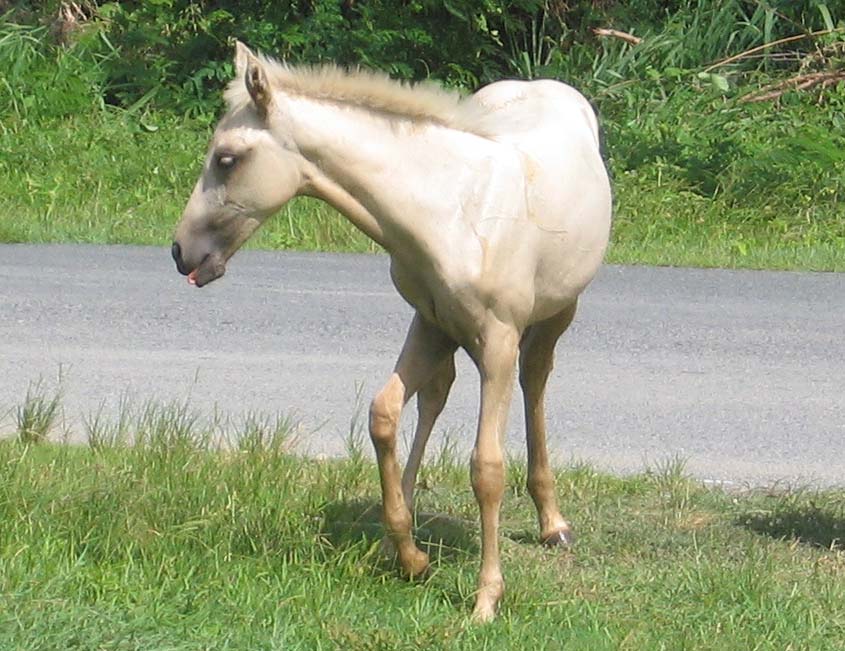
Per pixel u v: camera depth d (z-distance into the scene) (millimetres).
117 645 5617
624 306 13883
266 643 5797
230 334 12008
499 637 6121
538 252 6523
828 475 8992
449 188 6328
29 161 20016
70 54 23719
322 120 6238
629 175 19578
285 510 7367
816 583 7023
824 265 16562
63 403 9750
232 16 23578
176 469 7859
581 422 9938
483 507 6480
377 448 6711
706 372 11469
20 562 6359
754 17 24750
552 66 24047
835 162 20875
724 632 6332
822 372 11602
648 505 8305
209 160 6301
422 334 6734
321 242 16703
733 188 19625
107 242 16484
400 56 23875
